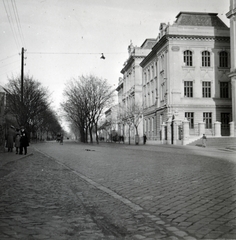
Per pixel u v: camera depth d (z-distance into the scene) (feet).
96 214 19.79
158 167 47.24
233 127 139.44
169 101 167.53
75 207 21.77
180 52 169.68
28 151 98.32
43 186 30.89
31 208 21.49
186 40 169.99
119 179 35.19
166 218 18.67
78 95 210.59
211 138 131.03
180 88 168.96
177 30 168.55
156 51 192.85
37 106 170.71
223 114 171.63
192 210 20.38
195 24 175.73
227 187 28.84
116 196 25.40
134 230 16.35
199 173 39.22
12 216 19.30
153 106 198.80
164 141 161.89
